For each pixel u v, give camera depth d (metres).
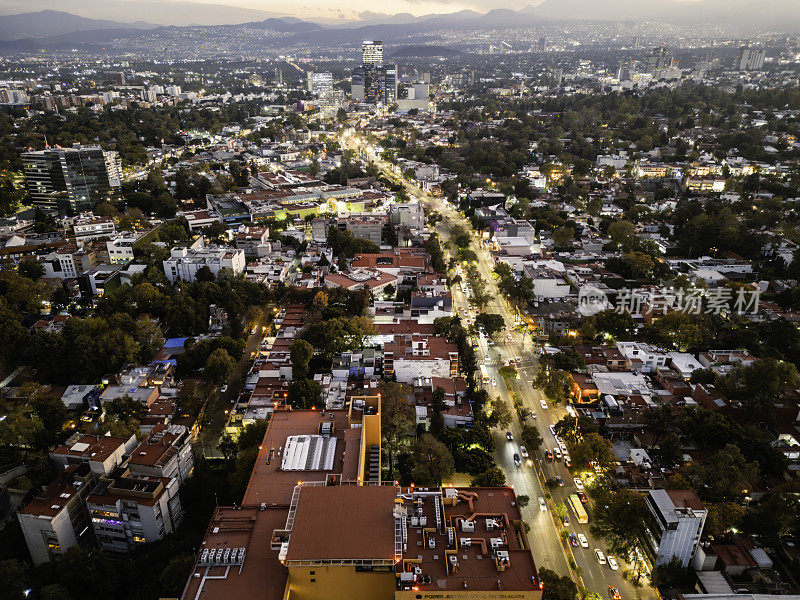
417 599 151.75
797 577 195.75
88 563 187.00
